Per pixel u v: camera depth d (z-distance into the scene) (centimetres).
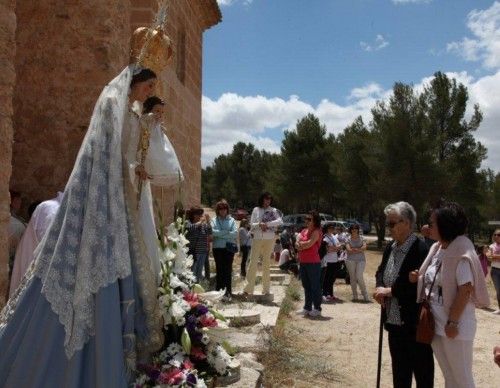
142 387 328
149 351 353
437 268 418
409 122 2931
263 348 664
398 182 2864
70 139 692
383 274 462
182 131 1334
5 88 435
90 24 693
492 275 1184
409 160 2839
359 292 1454
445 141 2989
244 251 1619
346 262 1313
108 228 332
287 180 4178
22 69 697
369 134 3266
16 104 697
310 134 4206
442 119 3012
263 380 543
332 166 3731
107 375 309
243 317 781
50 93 693
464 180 2961
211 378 378
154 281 357
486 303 402
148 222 373
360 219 4866
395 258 454
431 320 411
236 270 1739
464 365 399
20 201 645
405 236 453
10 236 582
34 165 693
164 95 1126
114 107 347
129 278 336
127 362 329
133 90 374
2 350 325
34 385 309
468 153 2978
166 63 393
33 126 694
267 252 1049
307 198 4209
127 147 361
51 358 313
